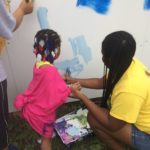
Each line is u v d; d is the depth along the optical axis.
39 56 1.56
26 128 1.90
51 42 1.51
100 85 1.75
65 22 1.70
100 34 1.81
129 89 1.32
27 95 1.64
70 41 1.79
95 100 2.09
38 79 1.55
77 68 1.92
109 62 1.34
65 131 1.81
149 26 1.87
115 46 1.28
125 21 1.81
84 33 1.78
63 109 2.04
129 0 1.72
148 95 1.37
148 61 2.06
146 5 1.77
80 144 1.79
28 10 1.55
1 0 1.16
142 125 1.45
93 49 1.87
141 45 1.95
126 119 1.36
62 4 1.63
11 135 1.85
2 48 1.59
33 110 1.62
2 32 1.23
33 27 1.67
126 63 1.31
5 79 1.38
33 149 1.76
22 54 1.75
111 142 1.63
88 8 1.69
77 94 1.55
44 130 1.64
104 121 1.48
